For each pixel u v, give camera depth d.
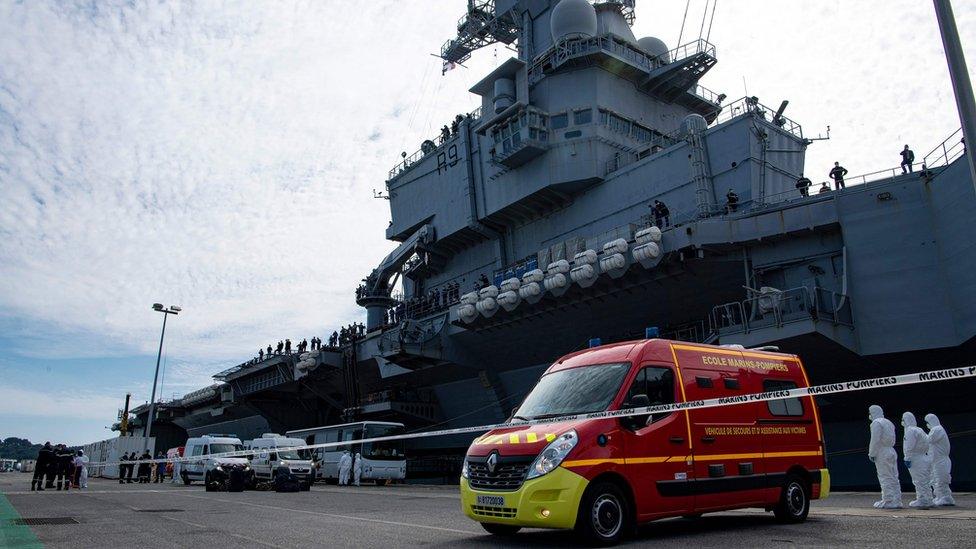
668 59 35.19
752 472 9.95
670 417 9.23
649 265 23.56
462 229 36.62
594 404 8.92
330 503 17.83
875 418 12.97
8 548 8.62
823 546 7.57
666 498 8.77
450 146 38.28
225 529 10.85
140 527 11.29
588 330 29.98
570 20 32.91
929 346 19.41
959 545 7.33
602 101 32.03
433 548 8.19
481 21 41.75
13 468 95.88
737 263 23.84
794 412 11.12
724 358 10.46
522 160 32.44
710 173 26.83
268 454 29.39
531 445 8.30
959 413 20.91
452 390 38.62
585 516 7.95
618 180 30.30
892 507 12.54
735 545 7.85
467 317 31.34
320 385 47.69
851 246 21.09
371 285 47.41
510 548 8.05
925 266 19.91
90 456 63.59
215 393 60.81
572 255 28.23
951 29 7.90
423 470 38.41
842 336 20.25
